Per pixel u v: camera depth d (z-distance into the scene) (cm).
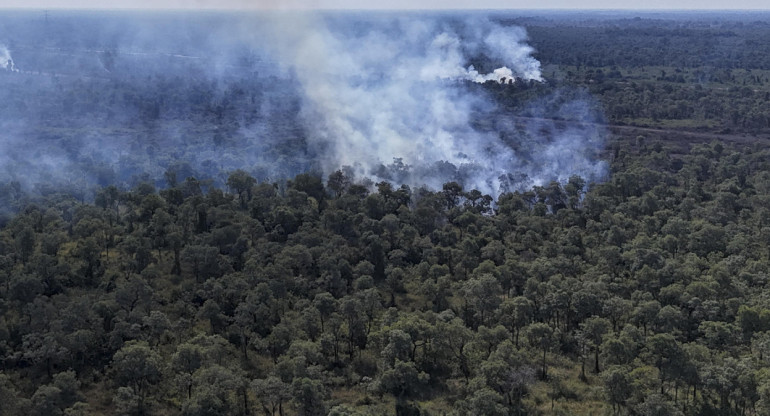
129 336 11444
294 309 13150
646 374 10569
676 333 11944
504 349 10800
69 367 11012
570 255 15538
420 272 14525
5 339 11194
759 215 17738
